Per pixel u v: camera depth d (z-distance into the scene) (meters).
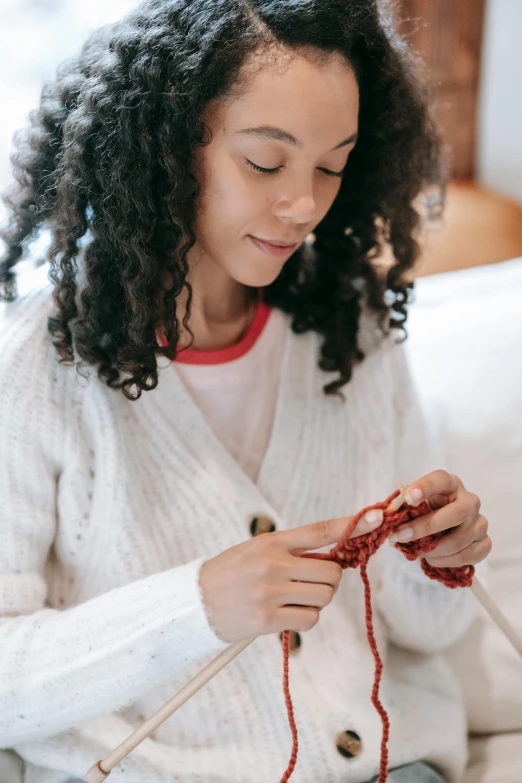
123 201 0.74
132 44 0.73
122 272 0.76
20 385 0.78
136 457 0.83
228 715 0.82
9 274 0.84
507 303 1.24
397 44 0.85
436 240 1.41
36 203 0.83
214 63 0.70
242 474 0.86
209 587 0.69
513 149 1.48
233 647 0.69
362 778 0.83
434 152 0.96
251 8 0.71
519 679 1.03
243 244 0.77
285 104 0.70
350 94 0.73
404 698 0.91
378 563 0.95
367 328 0.97
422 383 1.17
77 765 0.78
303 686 0.83
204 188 0.75
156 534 0.83
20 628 0.74
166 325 0.79
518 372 1.16
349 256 0.93
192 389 0.87
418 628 0.92
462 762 0.91
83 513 0.81
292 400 0.91
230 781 0.79
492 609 0.85
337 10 0.73
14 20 1.52
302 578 0.69
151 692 0.82
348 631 0.90
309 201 0.74
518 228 1.44
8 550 0.78
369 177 0.90
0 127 1.52
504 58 1.45
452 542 0.76
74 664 0.71
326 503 0.91
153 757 0.79
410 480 0.98
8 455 0.78
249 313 0.91
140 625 0.70
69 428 0.80
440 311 1.26
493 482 1.11
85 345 0.78
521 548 1.09
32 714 0.73
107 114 0.73
